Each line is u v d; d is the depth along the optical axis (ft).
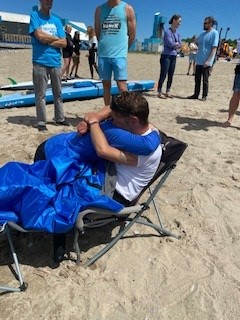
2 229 7.84
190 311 7.92
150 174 9.07
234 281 8.85
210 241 10.34
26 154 15.26
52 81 18.38
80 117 21.99
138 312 7.82
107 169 8.80
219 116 23.95
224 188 13.42
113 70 18.08
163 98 29.25
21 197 8.08
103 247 9.80
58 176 8.50
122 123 8.55
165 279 8.78
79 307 7.84
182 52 103.09
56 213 7.98
